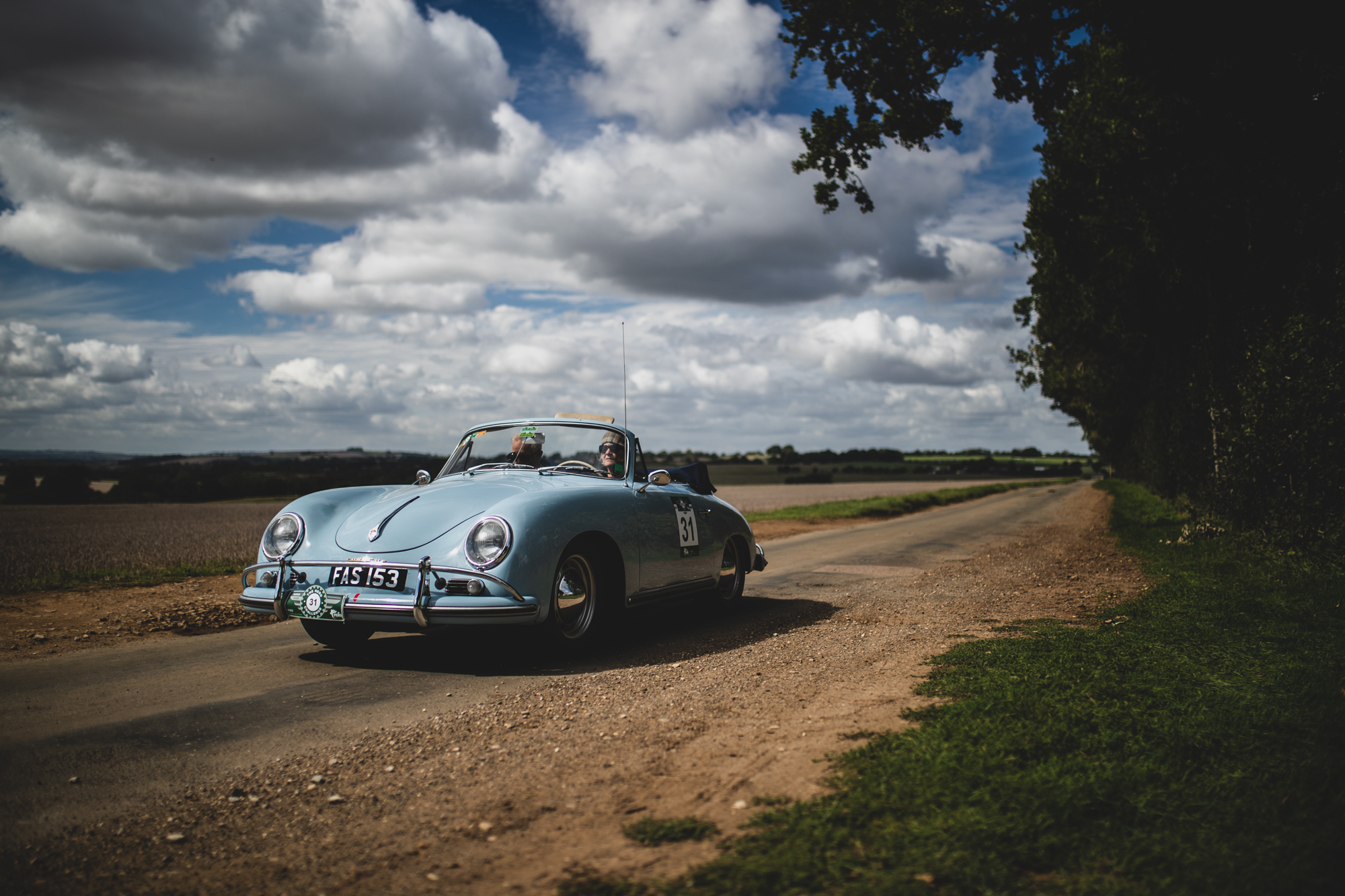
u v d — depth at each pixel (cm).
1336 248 701
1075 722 271
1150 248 1148
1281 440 751
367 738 292
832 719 298
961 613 571
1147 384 1852
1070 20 927
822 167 1083
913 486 6406
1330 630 443
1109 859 179
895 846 184
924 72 1007
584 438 546
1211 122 861
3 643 496
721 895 166
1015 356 2888
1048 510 2556
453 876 182
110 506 4466
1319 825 194
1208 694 307
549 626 412
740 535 629
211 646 485
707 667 402
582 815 216
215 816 222
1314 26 710
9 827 215
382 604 390
